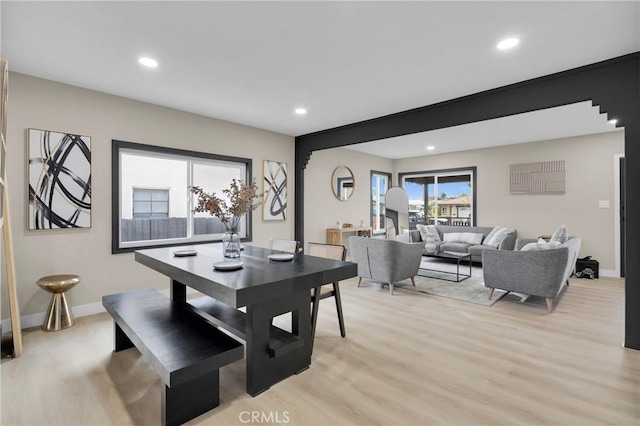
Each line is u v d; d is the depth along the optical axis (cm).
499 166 641
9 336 279
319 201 614
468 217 698
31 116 299
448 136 559
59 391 198
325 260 248
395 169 804
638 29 218
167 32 225
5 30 221
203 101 368
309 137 525
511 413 178
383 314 339
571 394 195
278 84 318
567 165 561
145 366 228
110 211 346
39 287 305
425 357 243
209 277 190
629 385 204
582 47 242
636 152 245
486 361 236
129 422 171
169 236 436
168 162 493
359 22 213
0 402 186
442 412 179
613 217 518
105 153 341
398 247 407
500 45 241
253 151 486
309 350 229
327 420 173
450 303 376
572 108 405
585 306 364
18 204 294
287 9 200
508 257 364
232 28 221
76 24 215
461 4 194
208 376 180
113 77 302
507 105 317
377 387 204
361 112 407
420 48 247
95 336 279
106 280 345
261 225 502
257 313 196
